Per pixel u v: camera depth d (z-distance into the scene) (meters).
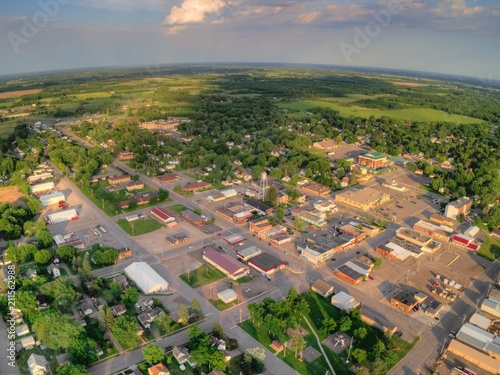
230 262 168.75
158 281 153.88
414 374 114.56
